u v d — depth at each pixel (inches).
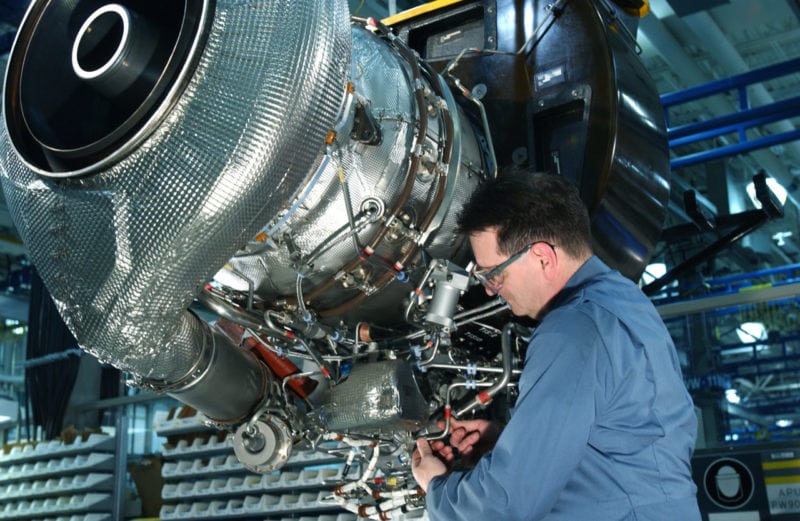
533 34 88.0
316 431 72.0
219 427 74.3
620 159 80.8
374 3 193.2
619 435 48.7
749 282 259.6
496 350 82.4
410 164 65.7
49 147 53.8
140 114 50.6
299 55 52.5
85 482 187.5
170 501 171.2
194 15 51.6
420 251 67.4
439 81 75.0
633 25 102.0
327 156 58.6
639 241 86.4
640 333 50.2
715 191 242.8
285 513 153.0
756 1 200.2
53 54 57.2
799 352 173.3
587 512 48.3
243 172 50.6
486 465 49.1
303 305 65.0
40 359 214.4
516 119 85.5
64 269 54.2
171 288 52.7
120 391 214.2
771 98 243.6
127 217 51.5
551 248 54.7
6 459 204.1
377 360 69.2
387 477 75.5
